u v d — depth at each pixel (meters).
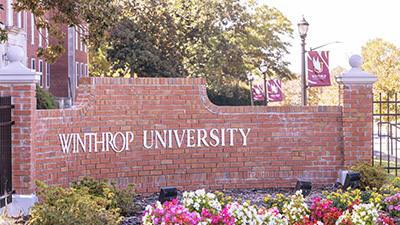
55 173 10.12
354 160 11.83
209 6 46.62
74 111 10.50
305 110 11.91
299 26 18.72
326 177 11.94
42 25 16.47
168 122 11.41
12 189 9.27
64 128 10.31
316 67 18.72
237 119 11.70
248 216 6.68
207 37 44.47
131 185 9.49
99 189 9.19
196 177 11.54
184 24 43.25
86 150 10.70
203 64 45.44
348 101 11.80
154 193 11.27
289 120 11.85
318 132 11.93
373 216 7.27
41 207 7.40
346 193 8.82
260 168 11.78
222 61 49.56
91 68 49.91
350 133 11.82
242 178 11.71
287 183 11.83
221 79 54.41
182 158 11.48
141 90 11.23
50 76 38.94
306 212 7.79
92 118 10.79
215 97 56.91
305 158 11.90
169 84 11.41
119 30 38.81
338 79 11.88
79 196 8.08
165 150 11.38
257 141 11.77
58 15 16.20
